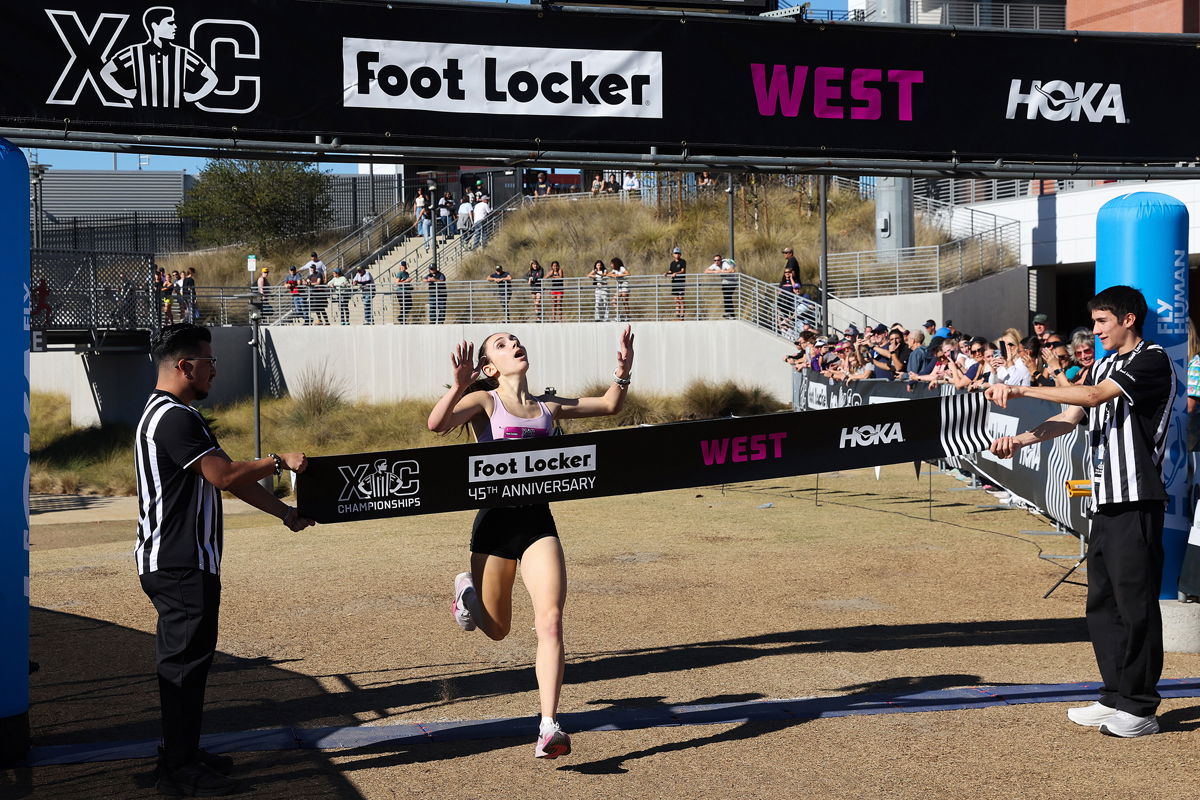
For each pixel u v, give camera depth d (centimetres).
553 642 458
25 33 622
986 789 429
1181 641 645
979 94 761
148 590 446
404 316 2862
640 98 713
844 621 732
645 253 3164
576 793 431
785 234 3177
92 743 502
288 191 4456
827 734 501
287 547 1103
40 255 2409
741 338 2594
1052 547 1014
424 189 4222
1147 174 791
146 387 2625
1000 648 656
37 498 1953
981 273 2759
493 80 693
